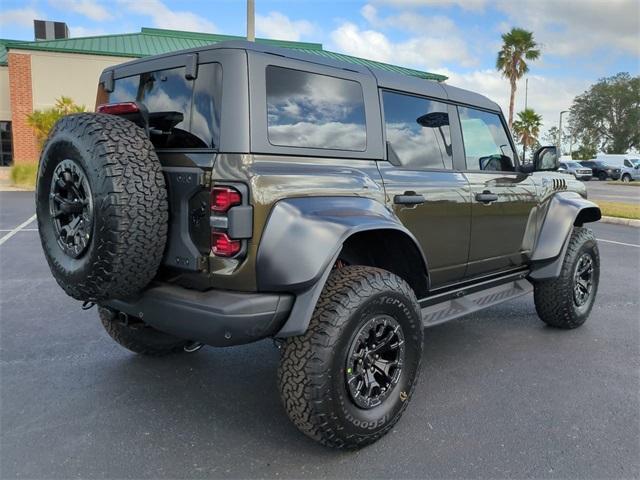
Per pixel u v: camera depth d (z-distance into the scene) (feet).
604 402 11.59
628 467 9.14
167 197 8.91
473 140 13.98
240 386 12.23
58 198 9.20
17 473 8.77
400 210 11.07
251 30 29.25
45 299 19.04
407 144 11.90
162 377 12.66
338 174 9.92
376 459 9.32
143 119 9.36
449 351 14.67
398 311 9.78
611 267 26.78
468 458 9.37
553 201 16.25
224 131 8.74
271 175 8.75
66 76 80.43
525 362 13.88
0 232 33.01
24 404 11.18
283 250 8.55
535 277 15.79
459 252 12.93
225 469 8.99
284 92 9.47
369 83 11.12
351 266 9.90
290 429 10.33
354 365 9.20
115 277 8.53
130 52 83.41
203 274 8.82
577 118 236.63
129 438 9.91
